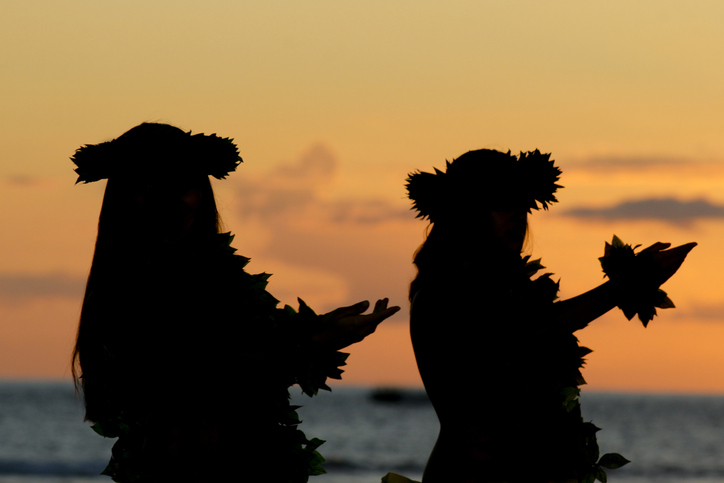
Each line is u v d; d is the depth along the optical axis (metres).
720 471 92.00
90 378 8.05
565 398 9.16
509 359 8.86
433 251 9.70
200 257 8.24
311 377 7.58
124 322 7.92
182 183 8.31
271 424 8.12
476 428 9.02
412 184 9.76
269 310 8.17
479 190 9.44
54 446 102.31
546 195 9.52
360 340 7.71
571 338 9.10
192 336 7.75
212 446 7.79
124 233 8.23
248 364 7.62
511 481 8.92
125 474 7.79
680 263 8.16
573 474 9.08
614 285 8.19
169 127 8.60
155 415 7.82
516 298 8.83
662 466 97.50
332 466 87.38
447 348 9.07
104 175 8.30
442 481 9.09
